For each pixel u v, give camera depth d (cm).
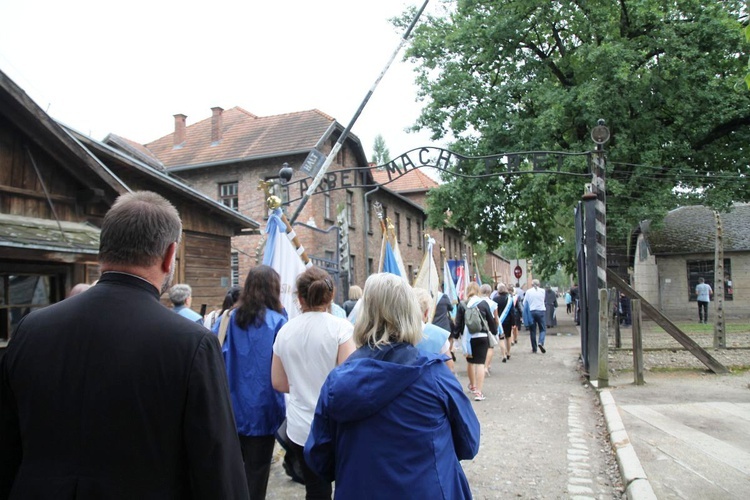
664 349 1372
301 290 371
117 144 2322
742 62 1920
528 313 1619
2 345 641
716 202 1917
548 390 945
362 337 240
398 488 213
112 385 156
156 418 156
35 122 672
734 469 482
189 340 164
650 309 1040
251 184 2422
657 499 416
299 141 2423
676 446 550
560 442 623
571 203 1955
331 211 2453
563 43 2245
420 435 218
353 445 223
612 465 538
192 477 159
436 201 2270
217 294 1338
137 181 1093
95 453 154
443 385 229
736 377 973
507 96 2119
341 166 2553
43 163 718
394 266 937
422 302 488
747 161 2042
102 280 173
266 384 386
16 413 166
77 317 165
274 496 471
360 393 218
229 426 166
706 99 1891
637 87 1841
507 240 2453
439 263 4391
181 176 2541
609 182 1883
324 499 351
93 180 765
